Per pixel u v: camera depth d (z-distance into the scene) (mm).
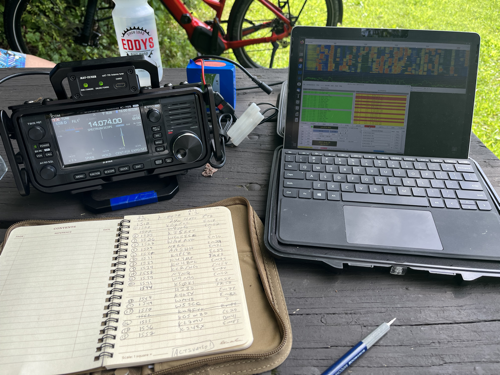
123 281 475
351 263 502
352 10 3307
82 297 458
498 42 2633
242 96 943
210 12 3195
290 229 544
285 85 926
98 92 559
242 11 2188
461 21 3035
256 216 589
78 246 523
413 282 502
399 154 680
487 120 2041
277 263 531
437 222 557
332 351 423
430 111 665
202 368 403
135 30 810
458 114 662
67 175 586
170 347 405
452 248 517
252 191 656
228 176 692
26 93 939
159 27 2840
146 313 439
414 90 662
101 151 595
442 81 657
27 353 402
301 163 666
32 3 2357
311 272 518
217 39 2131
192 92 610
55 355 400
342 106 678
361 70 667
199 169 709
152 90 589
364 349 422
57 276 482
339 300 479
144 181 670
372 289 493
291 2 3016
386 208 582
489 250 515
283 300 472
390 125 676
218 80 795
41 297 457
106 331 421
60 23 2523
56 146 569
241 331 419
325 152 688
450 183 622
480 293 487
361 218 564
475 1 3322
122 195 638
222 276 481
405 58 657
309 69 673
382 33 655
